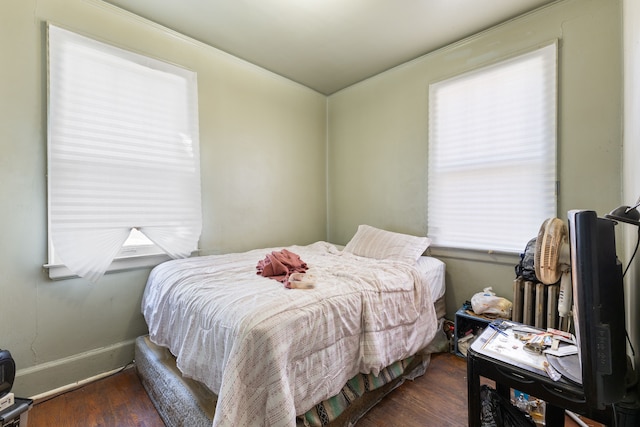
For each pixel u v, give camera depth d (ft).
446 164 8.32
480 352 3.82
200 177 8.08
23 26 5.55
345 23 7.27
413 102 9.07
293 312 4.03
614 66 5.82
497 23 7.25
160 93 7.25
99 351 6.40
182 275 5.85
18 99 5.51
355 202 10.90
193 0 6.44
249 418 3.37
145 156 6.97
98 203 6.26
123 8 6.68
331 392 4.24
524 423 3.92
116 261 6.64
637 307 3.74
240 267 6.54
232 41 8.06
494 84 7.38
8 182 5.42
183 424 4.33
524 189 6.93
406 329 5.71
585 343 2.64
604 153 5.94
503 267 7.28
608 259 2.72
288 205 10.52
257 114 9.51
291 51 8.58
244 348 3.49
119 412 5.22
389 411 5.08
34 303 5.68
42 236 5.76
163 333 5.47
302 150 10.96
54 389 5.82
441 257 8.46
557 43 6.44
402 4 6.55
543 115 6.65
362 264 6.94
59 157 5.81
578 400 3.02
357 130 10.77
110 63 6.49
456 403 5.30
